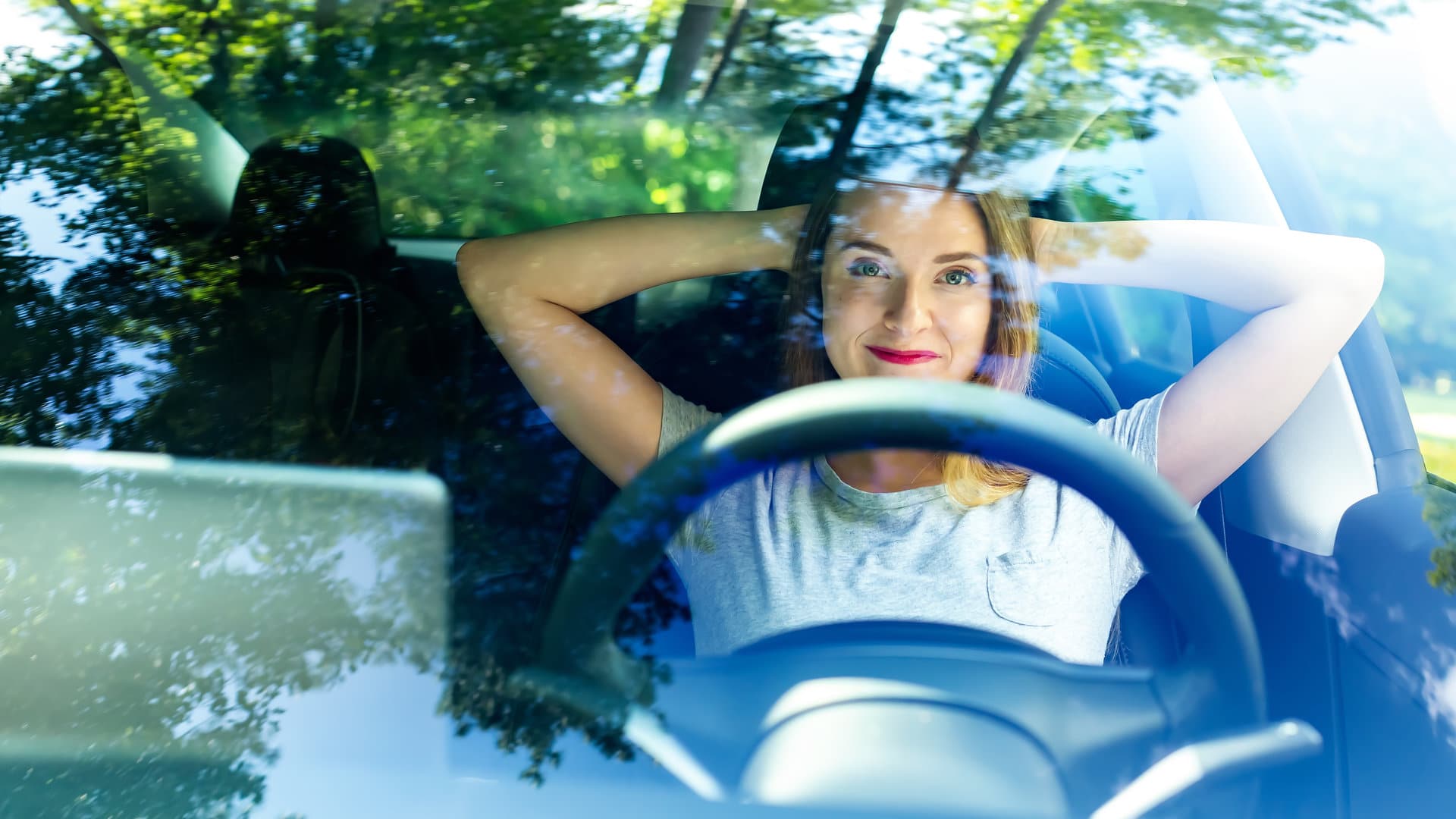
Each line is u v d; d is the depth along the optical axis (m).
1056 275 1.27
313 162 1.29
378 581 0.86
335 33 1.32
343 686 0.80
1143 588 1.16
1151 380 1.27
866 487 1.12
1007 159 1.24
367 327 1.14
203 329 1.10
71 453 0.91
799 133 1.26
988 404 0.82
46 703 0.78
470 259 1.26
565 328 1.22
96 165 1.27
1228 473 1.22
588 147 1.31
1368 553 1.08
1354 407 1.19
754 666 0.85
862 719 0.81
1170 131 1.28
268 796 0.74
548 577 0.89
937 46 1.26
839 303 1.22
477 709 0.79
